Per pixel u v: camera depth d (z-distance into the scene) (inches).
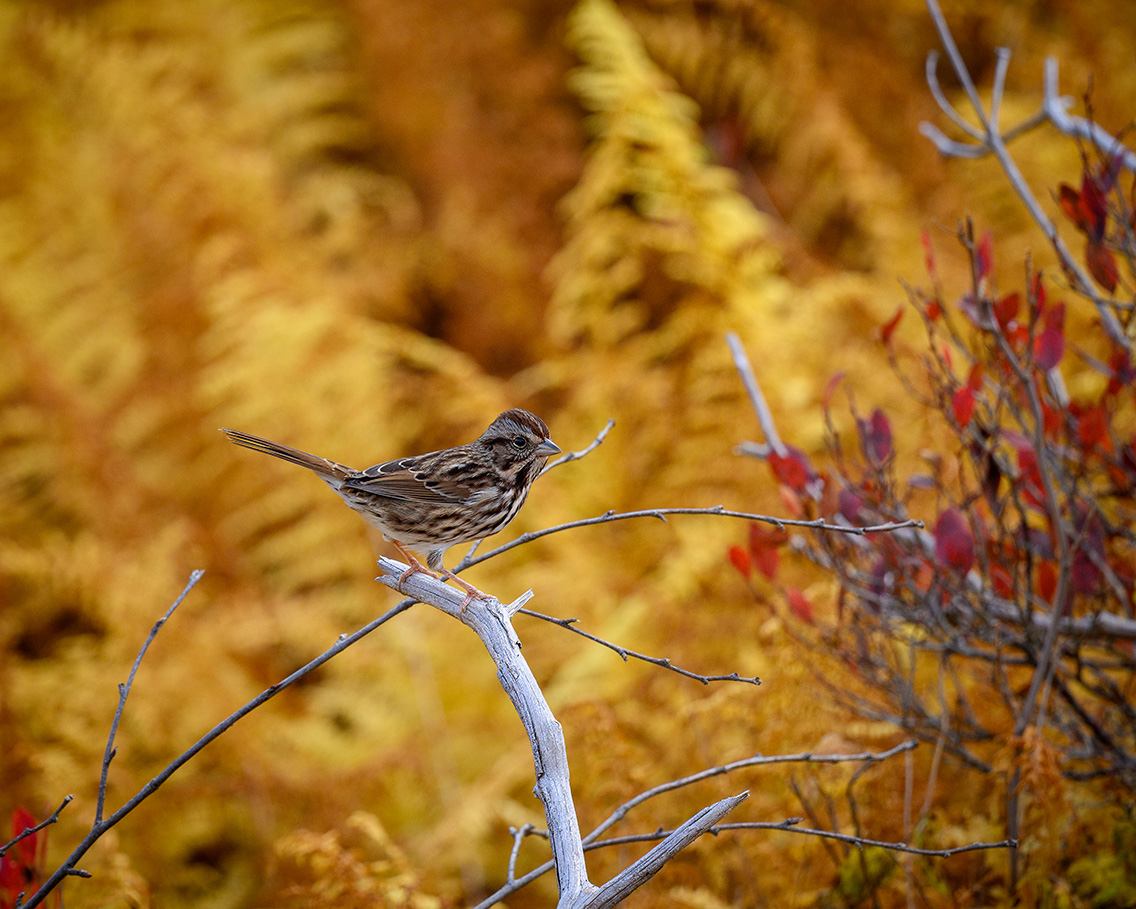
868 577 263.3
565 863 155.9
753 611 358.9
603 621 418.0
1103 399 243.4
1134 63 529.7
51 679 398.9
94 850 271.1
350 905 256.7
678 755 302.4
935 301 255.6
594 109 623.2
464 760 395.9
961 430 236.7
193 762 391.5
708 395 477.4
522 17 660.7
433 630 437.1
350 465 478.9
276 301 506.6
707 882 276.8
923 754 268.8
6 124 614.2
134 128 574.9
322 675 451.8
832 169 559.8
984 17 614.9
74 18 658.8
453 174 586.9
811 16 609.0
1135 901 218.1
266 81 637.3
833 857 240.4
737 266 505.0
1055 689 247.4
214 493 496.1
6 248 552.7
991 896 244.8
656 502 459.8
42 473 492.1
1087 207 246.1
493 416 487.8
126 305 537.6
